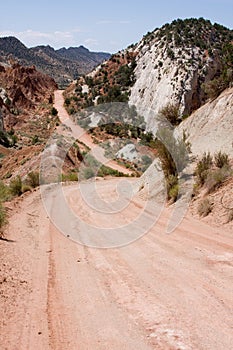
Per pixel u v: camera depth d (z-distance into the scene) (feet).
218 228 38.34
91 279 25.31
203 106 75.92
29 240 37.99
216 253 29.76
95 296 22.13
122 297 21.68
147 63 380.99
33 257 31.48
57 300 21.79
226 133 61.05
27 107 472.44
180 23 398.83
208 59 332.60
